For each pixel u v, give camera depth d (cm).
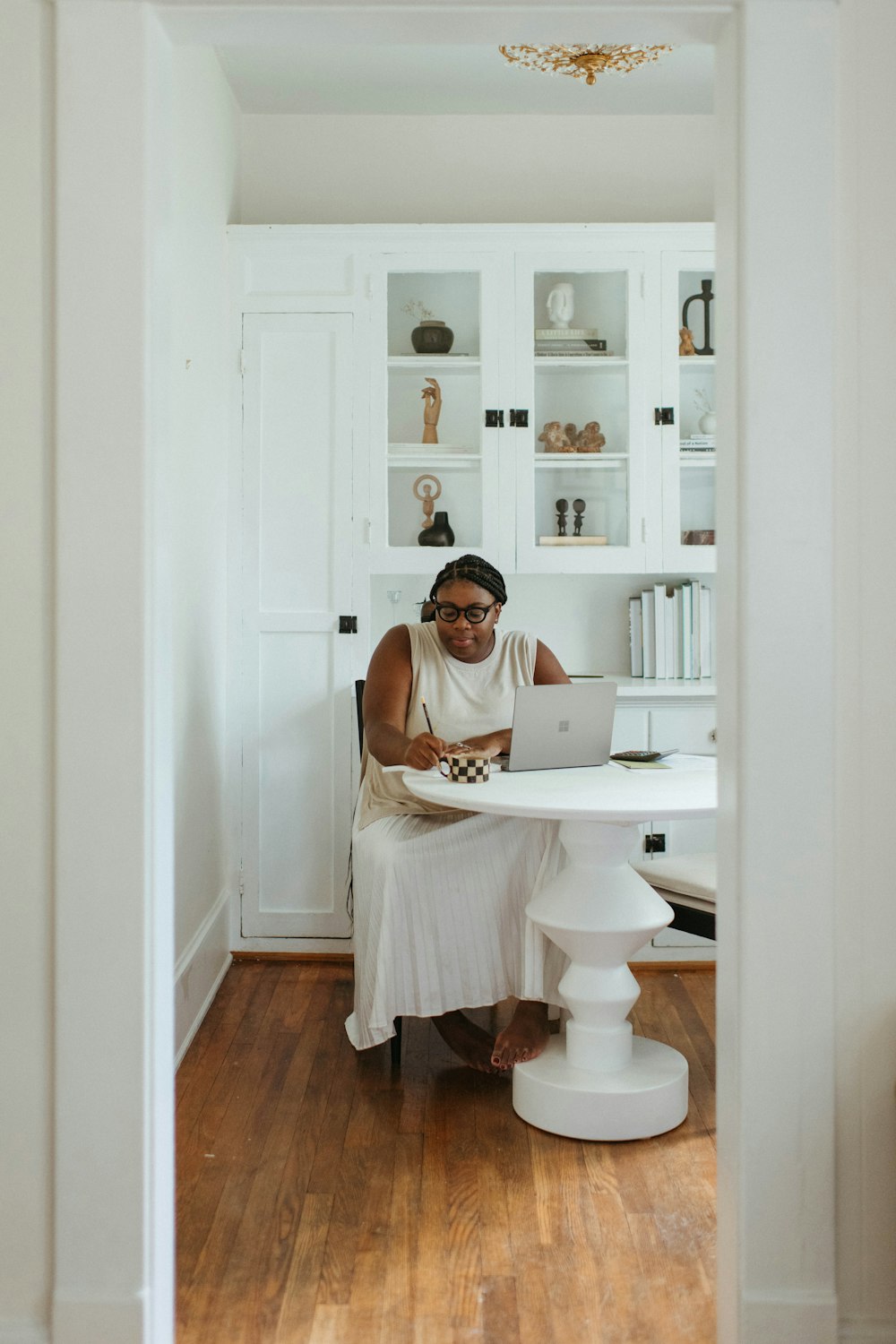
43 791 163
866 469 162
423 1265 188
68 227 159
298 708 364
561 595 397
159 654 164
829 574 159
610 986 244
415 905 256
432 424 363
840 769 162
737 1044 162
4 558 162
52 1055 163
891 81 160
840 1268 163
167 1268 167
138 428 159
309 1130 240
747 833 160
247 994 334
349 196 389
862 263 161
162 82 165
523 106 383
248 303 362
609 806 214
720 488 168
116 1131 161
